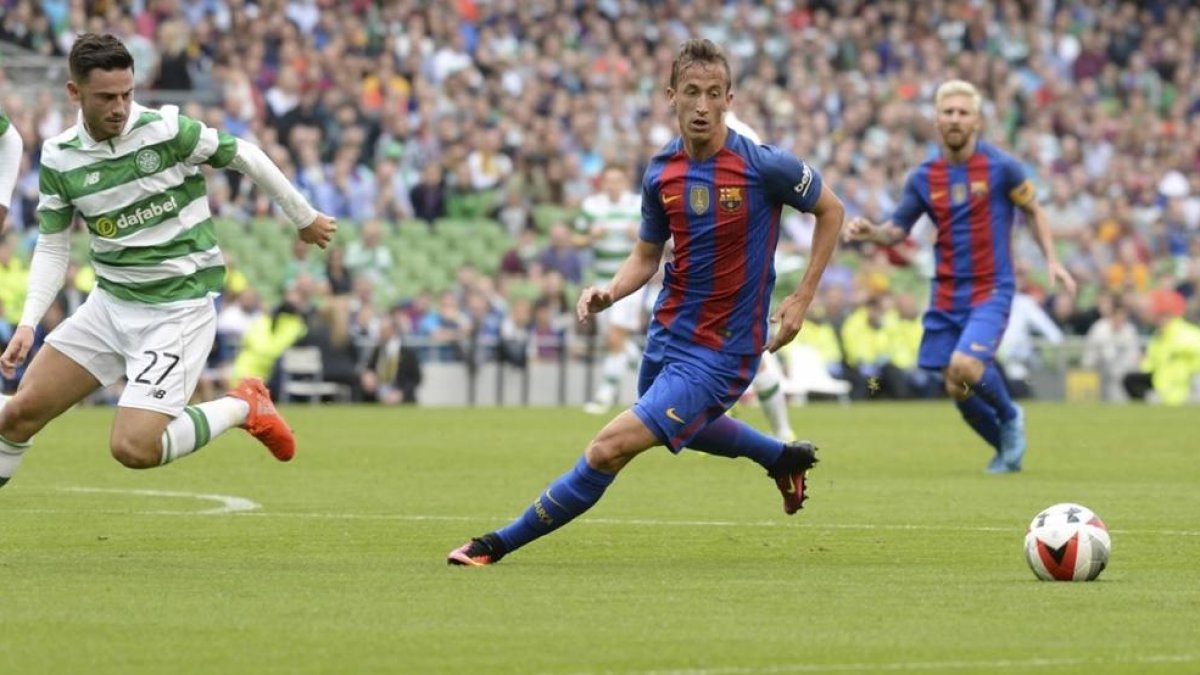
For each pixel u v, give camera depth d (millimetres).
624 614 26062
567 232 100438
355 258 98250
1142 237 119625
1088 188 124125
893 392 99875
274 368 88812
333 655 22859
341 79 105125
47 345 33500
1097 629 24875
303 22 110438
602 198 78812
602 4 123750
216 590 28219
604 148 109812
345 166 100812
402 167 104812
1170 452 61562
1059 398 105250
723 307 32062
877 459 57875
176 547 34344
